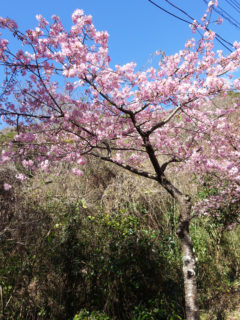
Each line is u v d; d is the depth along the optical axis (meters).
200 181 6.29
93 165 7.31
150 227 5.90
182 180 7.25
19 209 4.28
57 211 4.77
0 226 3.91
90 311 4.12
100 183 7.03
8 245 3.95
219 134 4.59
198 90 3.30
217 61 3.83
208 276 5.25
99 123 3.73
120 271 4.20
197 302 3.18
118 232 4.60
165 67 3.95
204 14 3.89
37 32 3.08
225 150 4.88
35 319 3.93
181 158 4.31
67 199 5.27
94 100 3.65
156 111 4.17
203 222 6.42
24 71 3.28
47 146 3.68
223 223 6.05
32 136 3.38
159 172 3.75
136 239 4.57
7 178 5.13
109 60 3.47
